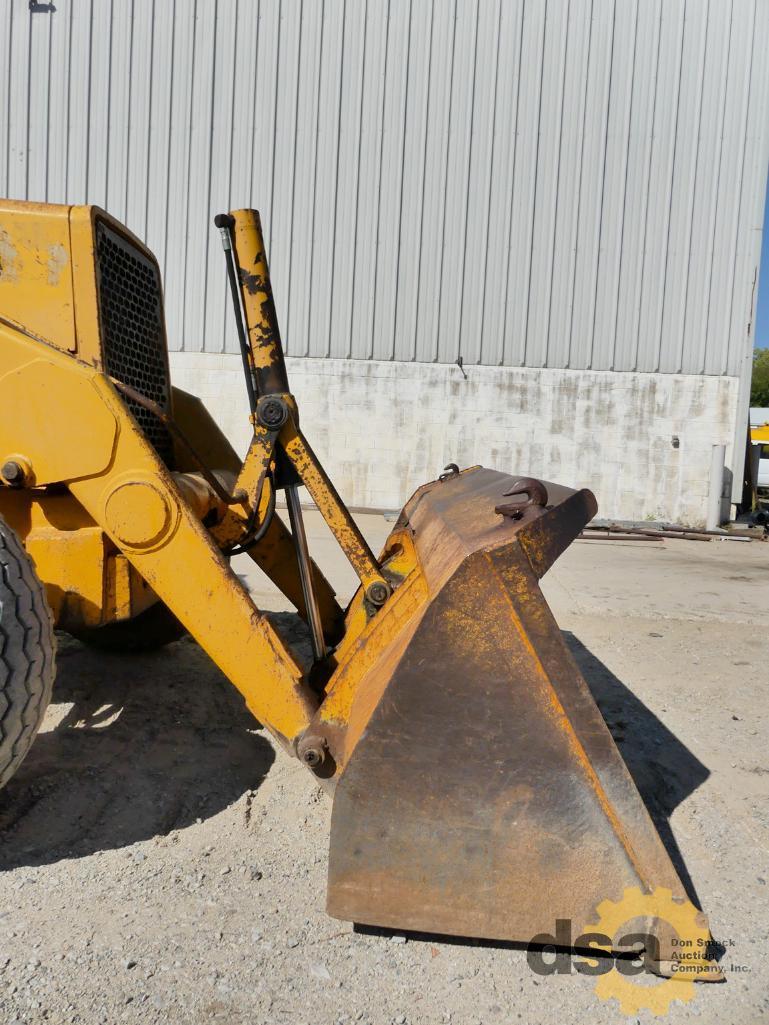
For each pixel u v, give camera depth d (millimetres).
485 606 1939
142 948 1951
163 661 4215
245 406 12516
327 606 3568
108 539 2676
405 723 1955
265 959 1940
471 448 12547
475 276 12305
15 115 12398
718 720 3809
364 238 12305
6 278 2752
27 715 2191
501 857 1949
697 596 6773
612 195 12164
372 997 1833
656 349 12359
